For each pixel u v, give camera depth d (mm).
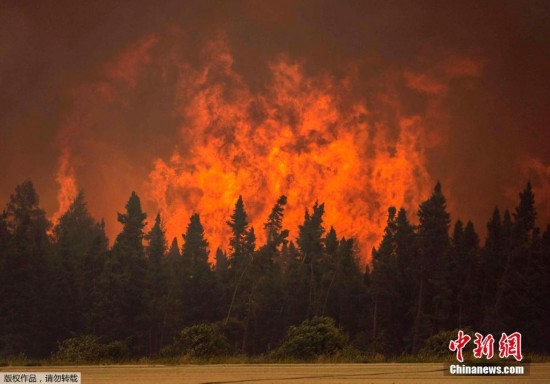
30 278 73688
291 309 82750
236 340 78750
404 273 81062
